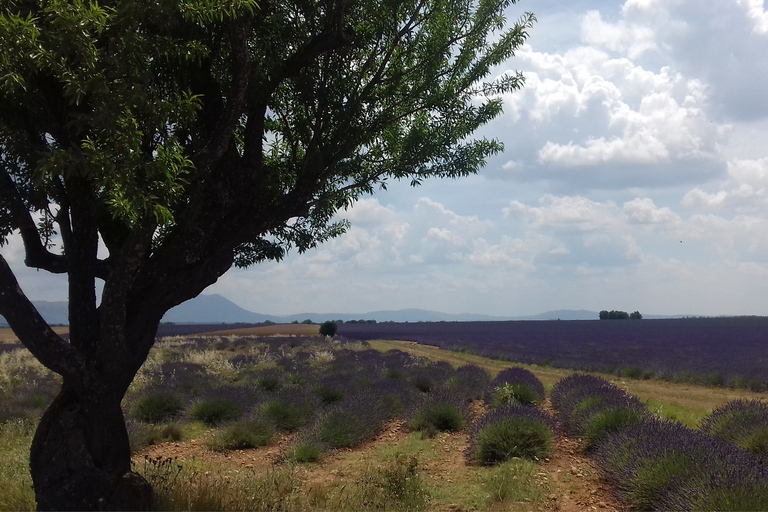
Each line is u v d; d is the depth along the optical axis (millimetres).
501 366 31547
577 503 6953
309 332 78312
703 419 10977
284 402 13195
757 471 6152
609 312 127562
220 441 10898
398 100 7297
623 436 8305
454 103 7359
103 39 5414
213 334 75438
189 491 6449
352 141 6523
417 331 80500
